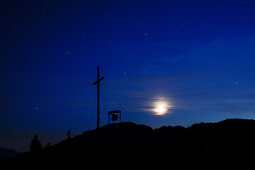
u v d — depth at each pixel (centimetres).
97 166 1641
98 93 3003
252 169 1155
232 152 1407
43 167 1850
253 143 1546
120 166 1562
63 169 1709
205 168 1255
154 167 1437
